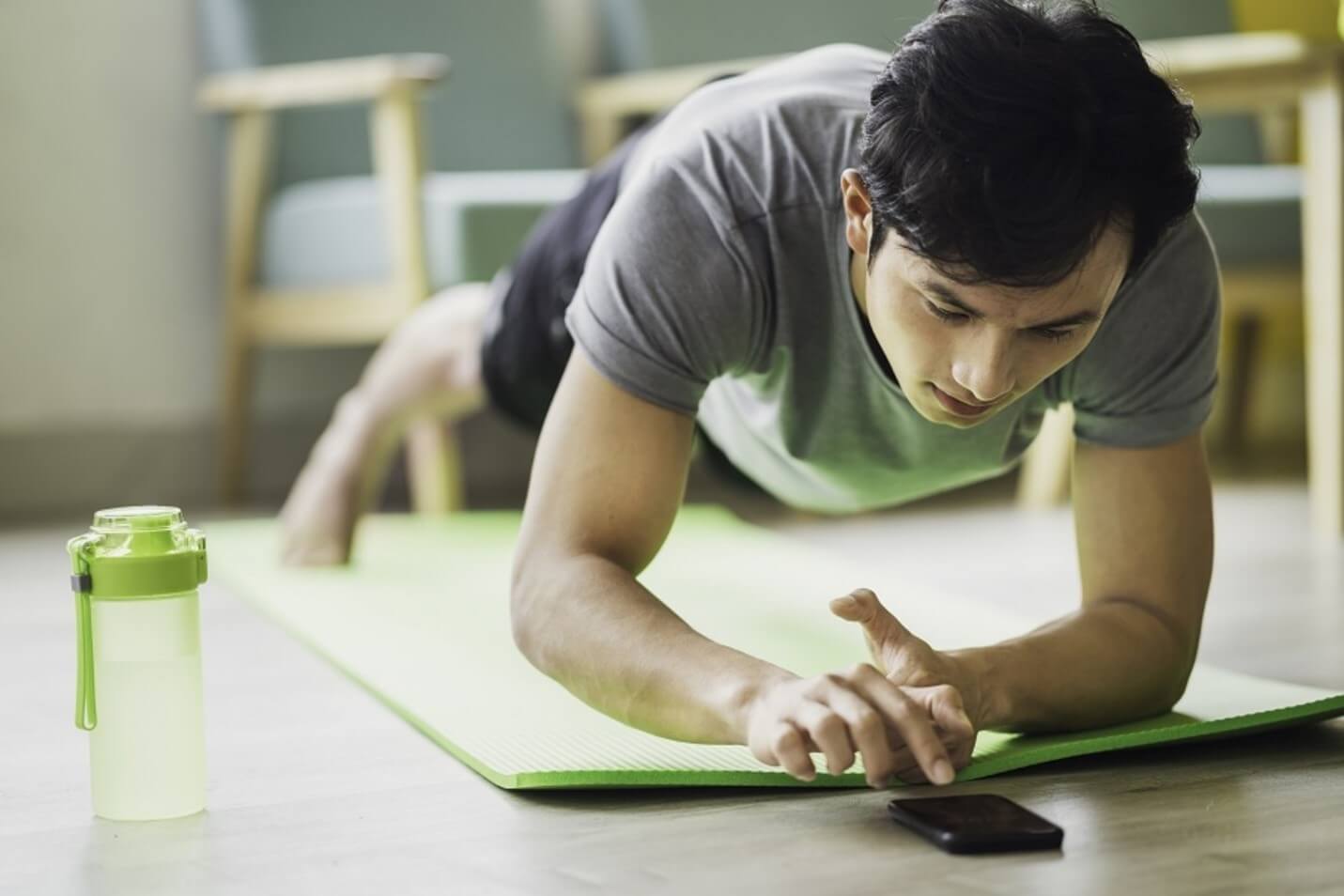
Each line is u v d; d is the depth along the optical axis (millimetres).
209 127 3854
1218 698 1616
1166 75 1194
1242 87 2906
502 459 4180
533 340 2172
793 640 2080
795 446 1603
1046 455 3408
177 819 1345
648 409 1421
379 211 3264
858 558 2834
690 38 3955
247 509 3623
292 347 3936
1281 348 4664
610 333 1413
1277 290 3355
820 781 1354
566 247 2102
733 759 1409
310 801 1387
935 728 1241
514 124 3906
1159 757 1446
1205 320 1440
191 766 1357
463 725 1592
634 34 3943
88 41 3715
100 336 3754
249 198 3564
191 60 3828
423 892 1149
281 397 3941
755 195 1411
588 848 1230
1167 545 1474
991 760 1379
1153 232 1164
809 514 3346
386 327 3268
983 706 1354
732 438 1752
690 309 1404
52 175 3688
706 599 2355
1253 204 3324
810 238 1406
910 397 1261
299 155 3648
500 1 3922
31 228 3672
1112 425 1478
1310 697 1596
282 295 3506
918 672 1306
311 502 2674
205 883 1188
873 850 1200
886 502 1791
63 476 3729
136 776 1340
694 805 1328
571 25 4230
